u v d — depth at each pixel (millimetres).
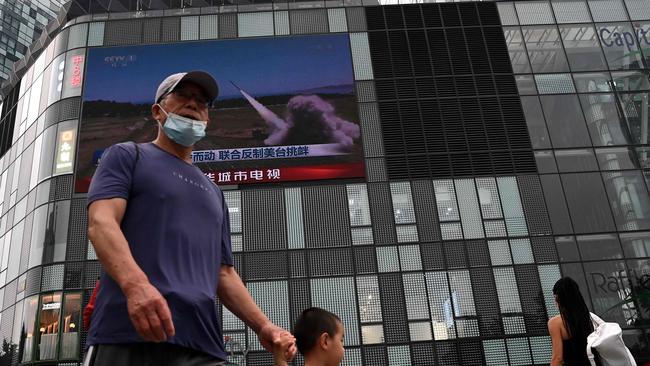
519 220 20203
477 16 23734
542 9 23938
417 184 20766
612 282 19172
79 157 21047
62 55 23172
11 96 27094
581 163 21125
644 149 21328
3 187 24766
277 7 23641
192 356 1910
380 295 19094
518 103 22125
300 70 22391
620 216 20219
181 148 2361
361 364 18234
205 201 2232
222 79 22125
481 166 21062
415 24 23516
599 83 22531
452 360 18234
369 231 20016
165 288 1894
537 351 18297
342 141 21297
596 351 4191
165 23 23250
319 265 19562
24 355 18719
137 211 2008
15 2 80875
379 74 22500
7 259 22094
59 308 18906
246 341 18031
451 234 19969
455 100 22141
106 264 1734
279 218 20203
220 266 2393
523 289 19141
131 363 1793
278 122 21469
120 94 21969
